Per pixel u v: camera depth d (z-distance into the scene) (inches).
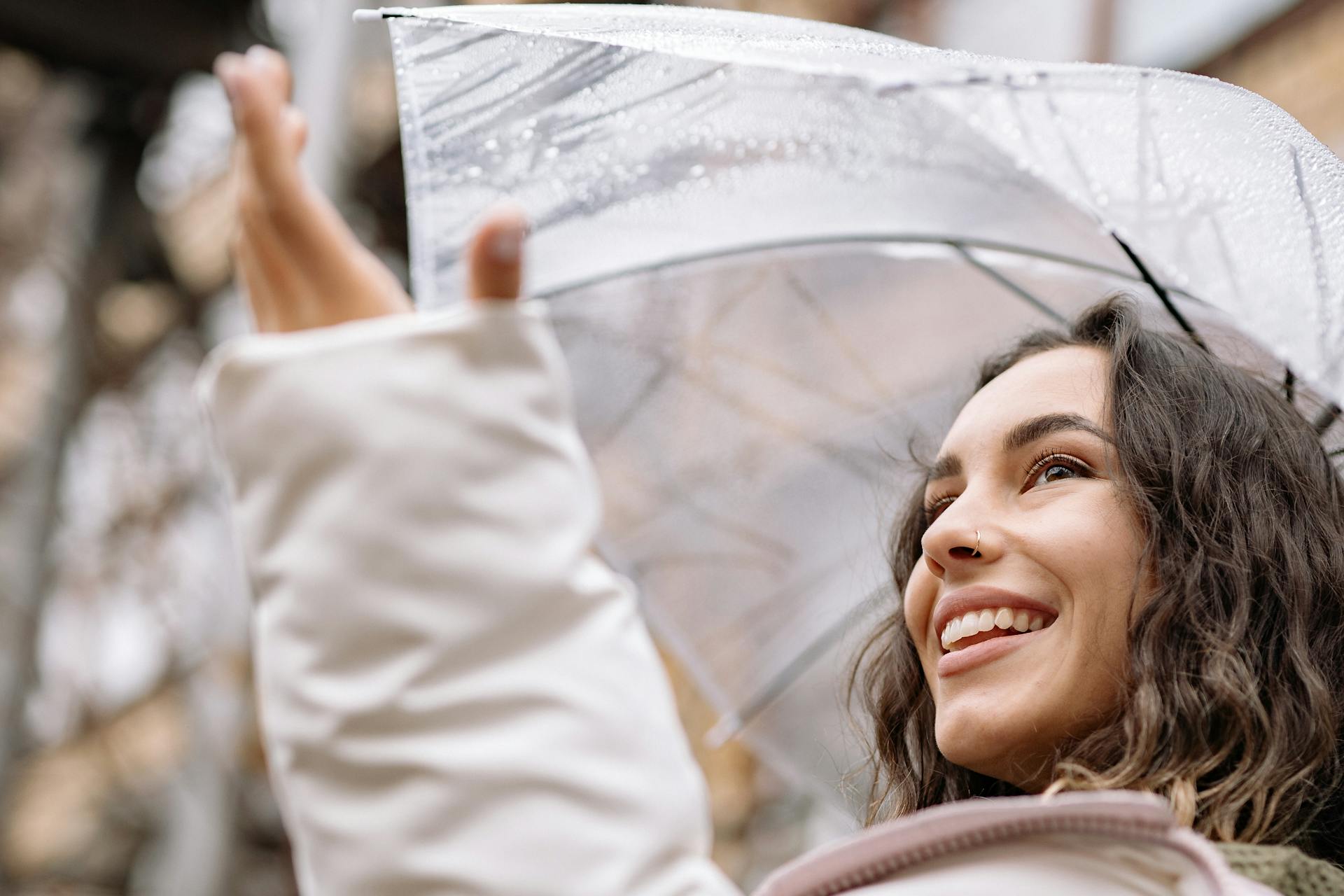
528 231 65.8
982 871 41.0
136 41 260.2
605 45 62.5
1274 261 58.7
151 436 338.6
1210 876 39.2
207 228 323.9
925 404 92.0
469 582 32.4
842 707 90.4
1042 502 63.2
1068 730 59.6
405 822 31.6
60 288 323.0
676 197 73.8
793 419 92.5
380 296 35.8
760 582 95.7
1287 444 66.4
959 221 82.4
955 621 62.9
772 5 194.5
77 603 343.6
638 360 88.6
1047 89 58.1
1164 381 65.7
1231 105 62.5
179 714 319.0
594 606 33.8
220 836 237.8
